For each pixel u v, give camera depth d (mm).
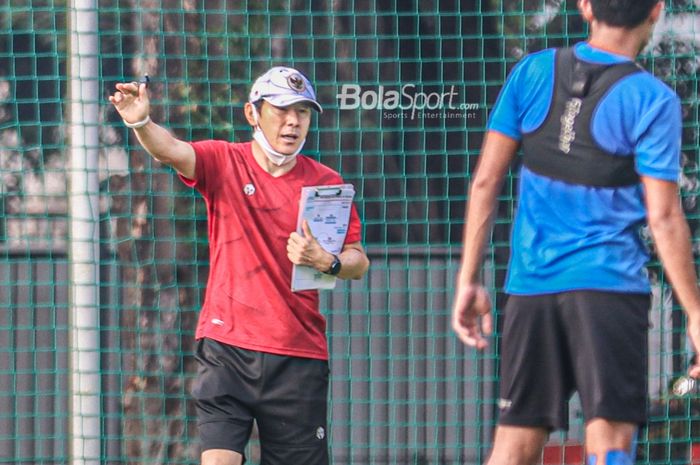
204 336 20688
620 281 15281
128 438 25656
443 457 25688
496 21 25625
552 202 15523
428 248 25688
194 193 25922
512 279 15930
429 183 25688
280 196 20469
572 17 25578
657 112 14992
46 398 25797
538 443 16000
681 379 25516
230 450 20219
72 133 25281
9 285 25766
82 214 25203
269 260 20422
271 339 20422
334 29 25703
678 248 14891
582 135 15281
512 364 15906
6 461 25781
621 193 15336
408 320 25734
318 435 20922
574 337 15430
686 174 25609
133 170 25734
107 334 25656
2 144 25734
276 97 20062
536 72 15641
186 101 25750
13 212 25734
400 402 25750
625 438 15383
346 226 20609
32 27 25812
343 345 25797
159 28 25688
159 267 25875
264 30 25719
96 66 25250
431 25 25594
